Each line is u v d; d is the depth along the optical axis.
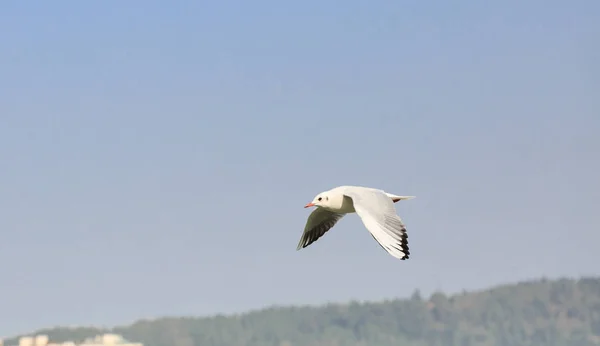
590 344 137.62
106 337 81.25
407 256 16.56
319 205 19.25
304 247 21.27
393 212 17.06
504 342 139.75
